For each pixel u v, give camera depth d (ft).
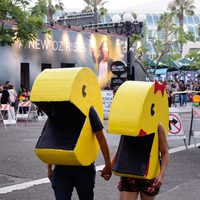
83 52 109.70
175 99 119.14
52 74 13.34
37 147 13.61
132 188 13.79
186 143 44.42
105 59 115.14
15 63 93.71
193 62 143.43
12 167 32.24
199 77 153.58
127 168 13.62
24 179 28.32
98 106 14.23
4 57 91.56
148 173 13.43
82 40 109.40
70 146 13.26
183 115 89.66
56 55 103.04
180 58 143.43
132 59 108.99
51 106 14.03
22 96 80.79
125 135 13.47
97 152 14.19
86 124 13.42
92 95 13.88
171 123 41.98
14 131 58.34
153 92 13.46
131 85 13.64
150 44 165.37
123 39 120.06
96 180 27.84
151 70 145.38
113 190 25.25
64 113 13.98
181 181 27.86
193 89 135.44
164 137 13.79
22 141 47.44
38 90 13.12
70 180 14.02
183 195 24.40
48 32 77.61
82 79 13.33
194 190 25.61
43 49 99.96
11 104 78.13
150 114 13.39
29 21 69.46
